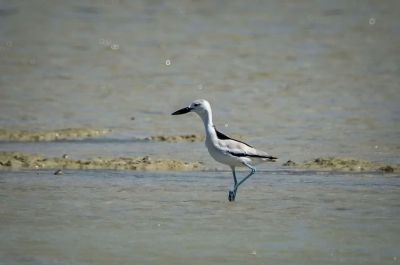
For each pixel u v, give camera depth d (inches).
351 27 1790.1
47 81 1234.6
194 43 1608.0
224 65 1369.3
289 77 1252.5
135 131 900.0
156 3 2183.8
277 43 1592.0
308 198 601.6
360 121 931.3
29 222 541.0
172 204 587.2
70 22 1910.7
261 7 2089.1
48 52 1528.1
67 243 497.7
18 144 824.3
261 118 958.4
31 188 634.8
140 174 687.7
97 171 698.8
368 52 1483.8
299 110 1003.9
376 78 1233.4
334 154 762.8
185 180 666.2
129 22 1893.5
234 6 2108.8
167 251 482.9
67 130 889.5
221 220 545.0
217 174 689.0
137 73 1307.8
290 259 468.4
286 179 666.8
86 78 1263.5
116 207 578.6
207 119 604.1
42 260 466.6
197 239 505.0
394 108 1011.3
